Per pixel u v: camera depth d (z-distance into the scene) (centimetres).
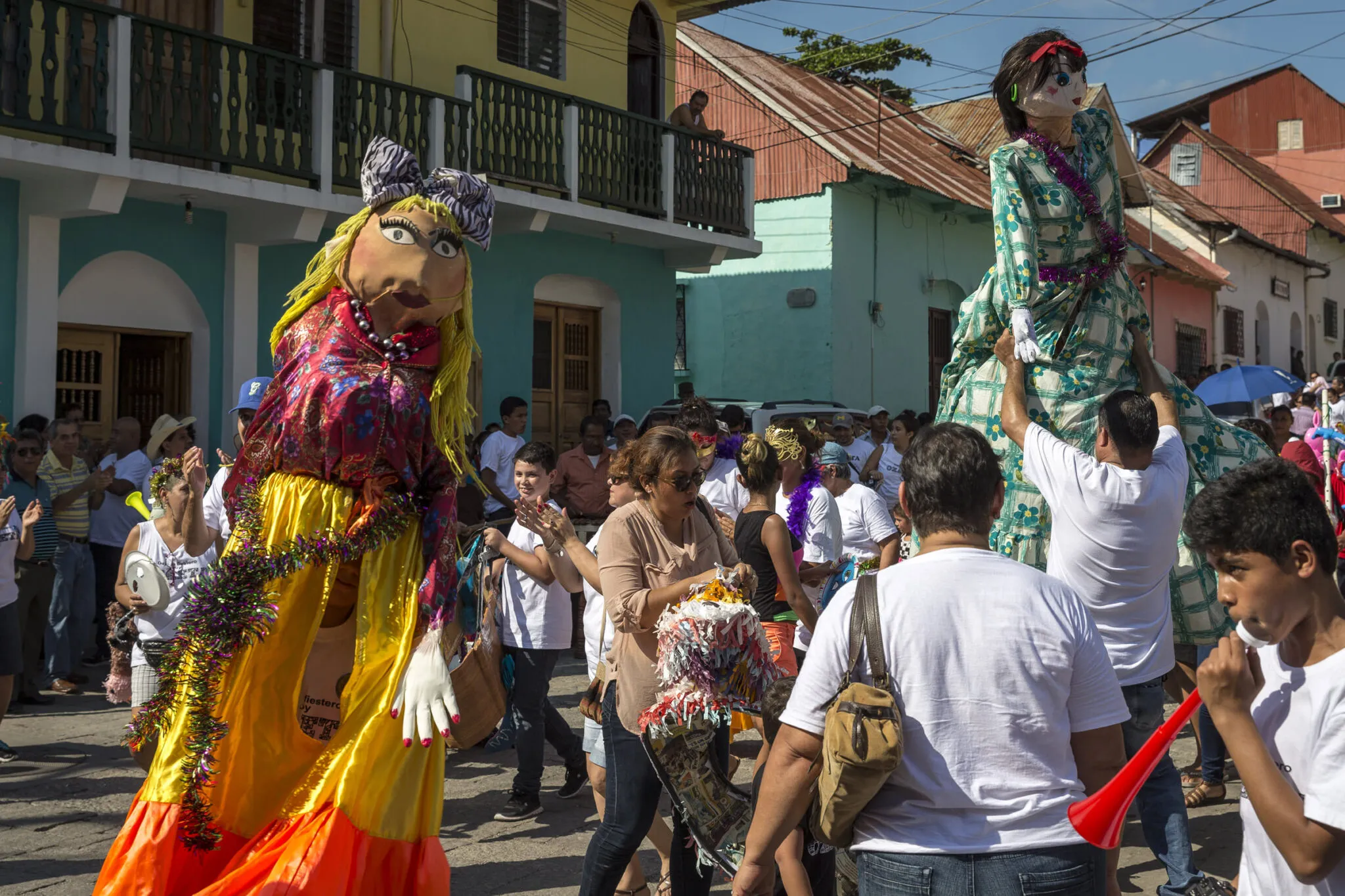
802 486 634
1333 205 3906
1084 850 263
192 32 1074
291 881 344
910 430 1259
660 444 418
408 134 1255
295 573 395
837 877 326
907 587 275
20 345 1052
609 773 407
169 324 1167
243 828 385
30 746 723
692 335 2062
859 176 1905
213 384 1194
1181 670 574
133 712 412
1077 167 521
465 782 672
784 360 1952
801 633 577
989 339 538
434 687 369
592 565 464
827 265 1908
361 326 397
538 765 603
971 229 2259
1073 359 517
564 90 1512
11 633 689
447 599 390
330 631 416
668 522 427
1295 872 225
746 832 396
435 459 404
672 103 1670
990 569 276
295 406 389
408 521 400
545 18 1498
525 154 1353
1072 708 273
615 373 1587
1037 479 463
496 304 1423
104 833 569
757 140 1989
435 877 371
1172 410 511
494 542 580
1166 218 2988
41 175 1019
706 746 398
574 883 513
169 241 1154
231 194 1094
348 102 1198
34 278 1052
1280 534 228
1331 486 795
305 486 393
